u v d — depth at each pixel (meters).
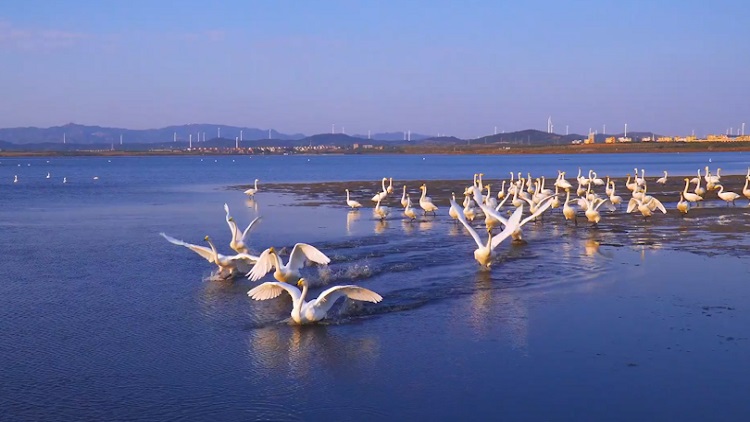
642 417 9.66
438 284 16.94
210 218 32.56
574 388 10.63
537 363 11.65
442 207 37.50
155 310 15.11
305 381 11.08
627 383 10.77
